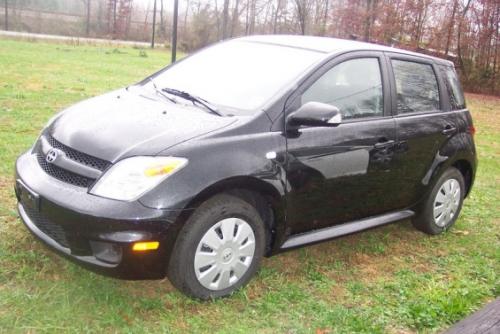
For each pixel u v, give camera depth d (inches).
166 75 193.6
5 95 404.8
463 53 1099.9
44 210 138.4
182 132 143.5
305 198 163.2
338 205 174.9
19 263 154.3
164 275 139.6
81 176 137.6
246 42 198.7
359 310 154.6
